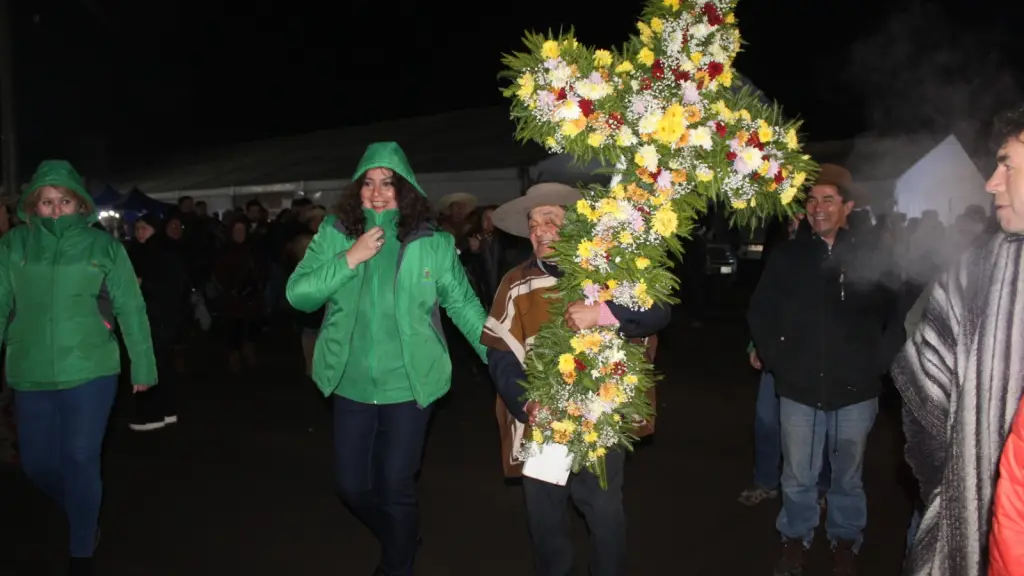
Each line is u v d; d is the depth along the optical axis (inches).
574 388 135.5
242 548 205.2
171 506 234.5
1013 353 90.5
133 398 372.8
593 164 143.7
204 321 549.3
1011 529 83.2
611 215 130.0
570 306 136.3
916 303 168.4
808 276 179.3
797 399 180.2
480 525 222.4
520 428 152.6
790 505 184.1
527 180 645.9
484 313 168.9
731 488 250.8
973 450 93.2
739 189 132.3
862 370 176.7
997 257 93.9
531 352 141.7
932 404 100.9
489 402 369.7
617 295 132.5
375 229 154.2
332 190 783.7
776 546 207.3
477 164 681.0
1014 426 84.0
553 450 140.0
